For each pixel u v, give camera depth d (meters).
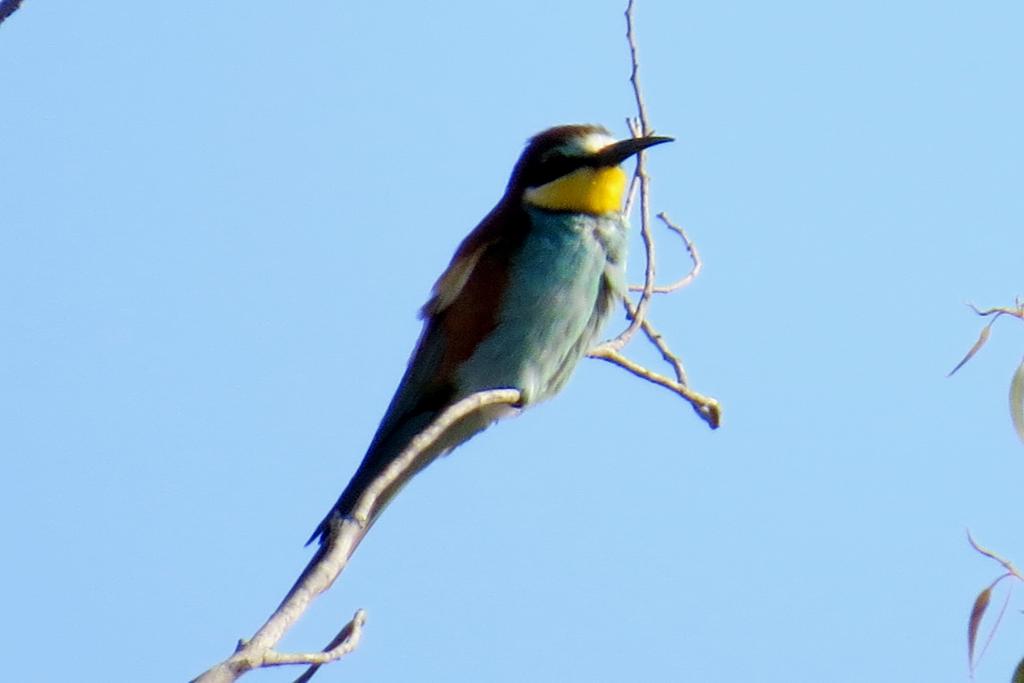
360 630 6.26
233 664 5.68
